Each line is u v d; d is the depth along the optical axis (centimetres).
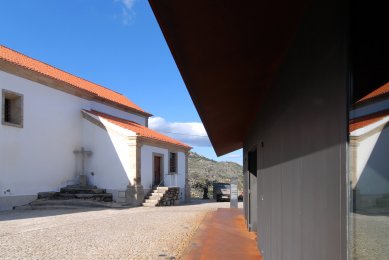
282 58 415
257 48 376
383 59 167
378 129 171
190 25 286
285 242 388
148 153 2211
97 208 1792
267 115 569
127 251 806
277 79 457
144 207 1953
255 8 275
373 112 174
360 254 183
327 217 229
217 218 1276
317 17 255
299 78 320
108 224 1226
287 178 377
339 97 206
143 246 861
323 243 237
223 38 326
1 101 1631
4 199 1631
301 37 311
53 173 1930
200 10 257
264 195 608
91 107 2275
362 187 182
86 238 960
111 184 2056
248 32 325
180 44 327
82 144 2134
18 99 1736
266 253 570
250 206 1005
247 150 1112
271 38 351
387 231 166
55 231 1064
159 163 2397
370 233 176
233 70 439
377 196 171
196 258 684
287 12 296
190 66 397
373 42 175
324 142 237
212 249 757
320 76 247
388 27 166
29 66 1936
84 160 2105
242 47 364
